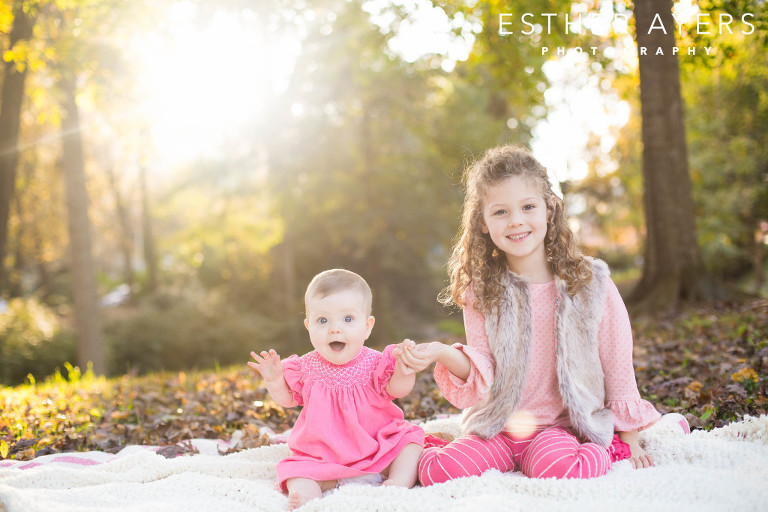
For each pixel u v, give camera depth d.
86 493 2.51
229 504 2.41
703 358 4.79
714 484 2.24
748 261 20.62
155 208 22.36
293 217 18.45
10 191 8.74
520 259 2.85
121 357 17.83
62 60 9.23
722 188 17.45
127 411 4.41
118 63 10.62
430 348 2.60
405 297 25.05
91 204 24.64
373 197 17.22
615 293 2.79
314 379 2.81
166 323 19.30
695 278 8.72
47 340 15.61
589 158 19.55
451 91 16.55
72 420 4.14
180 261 29.67
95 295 12.16
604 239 29.59
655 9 7.93
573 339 2.72
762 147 16.02
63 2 9.05
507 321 2.76
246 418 4.13
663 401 3.87
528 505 2.17
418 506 2.23
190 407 4.48
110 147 23.25
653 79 8.53
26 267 28.53
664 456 2.71
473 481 2.45
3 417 4.09
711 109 15.96
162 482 2.65
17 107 8.70
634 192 20.12
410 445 2.76
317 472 2.61
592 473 2.46
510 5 8.52
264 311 22.91
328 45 14.98
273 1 13.80
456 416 3.79
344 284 2.76
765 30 7.35
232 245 24.66
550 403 2.79
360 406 2.75
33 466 3.00
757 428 2.78
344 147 17.81
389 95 16.22
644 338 6.31
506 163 2.76
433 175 17.06
